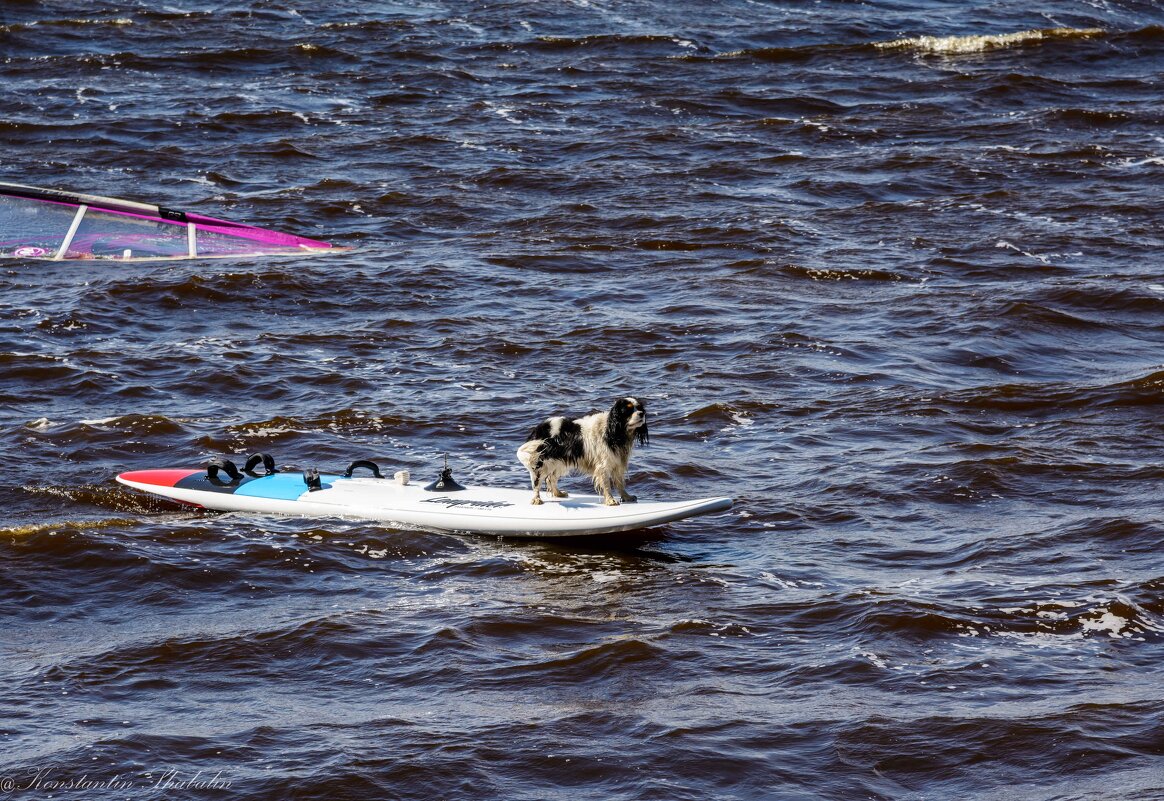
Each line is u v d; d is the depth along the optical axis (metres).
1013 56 44.94
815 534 13.96
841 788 9.07
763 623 11.70
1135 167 32.75
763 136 36.12
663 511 13.20
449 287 24.05
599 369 19.91
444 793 9.00
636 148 34.72
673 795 8.95
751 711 10.09
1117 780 9.05
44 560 12.86
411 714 10.06
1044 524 14.06
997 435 17.02
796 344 20.95
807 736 9.70
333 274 24.39
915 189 31.22
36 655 11.05
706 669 10.82
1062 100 40.00
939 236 27.53
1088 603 11.95
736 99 39.72
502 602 12.15
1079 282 23.92
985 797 8.94
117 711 10.09
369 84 41.09
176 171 32.28
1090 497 14.83
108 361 19.62
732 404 18.17
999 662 10.86
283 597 12.33
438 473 15.69
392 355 20.41
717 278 24.67
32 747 9.49
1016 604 11.98
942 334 21.42
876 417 17.70
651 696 10.35
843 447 16.64
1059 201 29.98
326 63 43.41
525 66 43.47
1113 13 52.38
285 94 39.69
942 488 15.15
